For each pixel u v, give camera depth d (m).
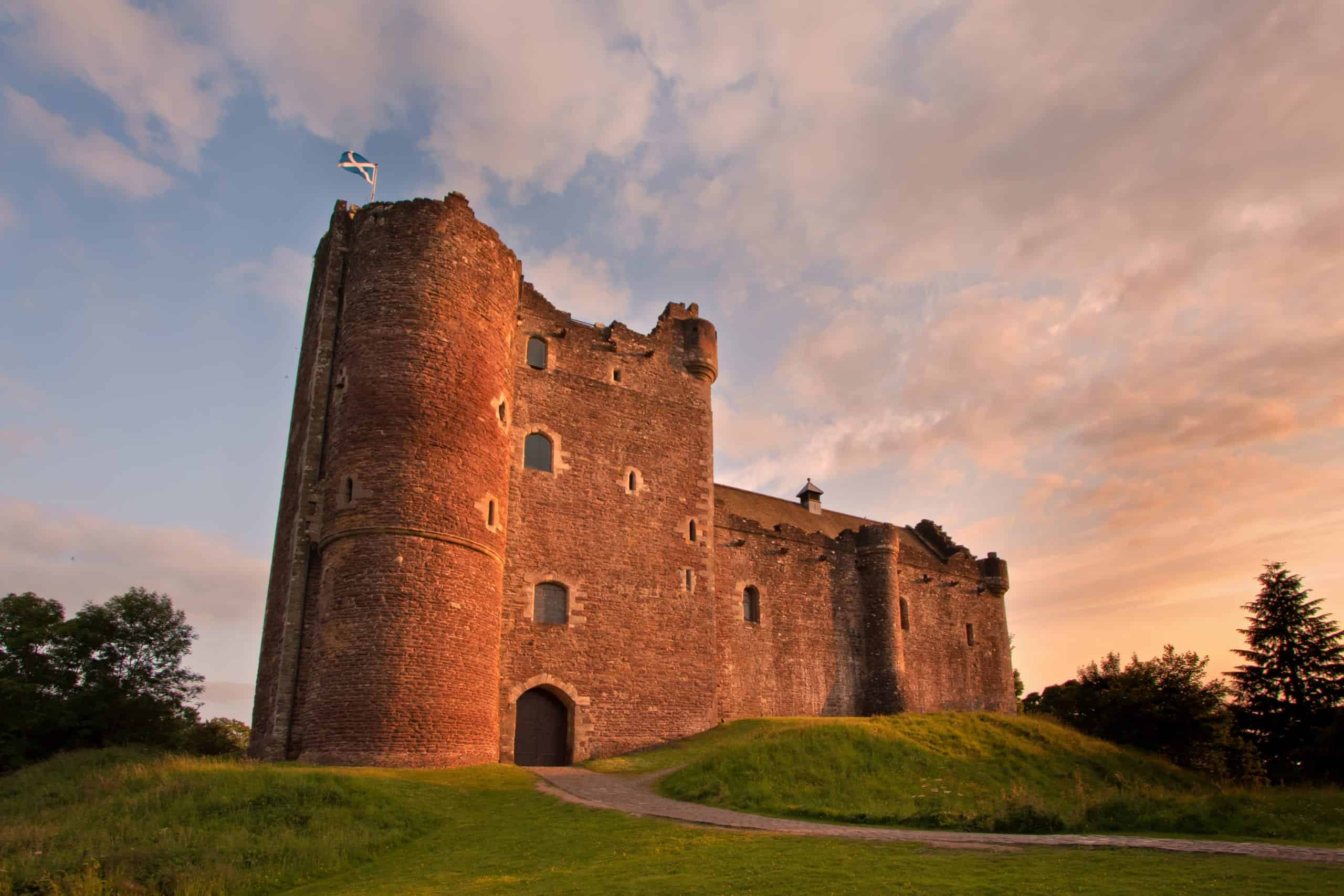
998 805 17.44
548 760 27.27
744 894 10.55
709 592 32.72
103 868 14.10
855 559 41.06
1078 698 39.38
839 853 12.67
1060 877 10.65
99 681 31.38
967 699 44.75
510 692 26.62
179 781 18.16
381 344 24.89
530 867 13.61
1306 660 40.59
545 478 29.45
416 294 25.42
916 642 43.03
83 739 30.28
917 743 25.73
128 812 16.91
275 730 23.23
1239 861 11.36
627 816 17.14
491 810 18.41
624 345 33.31
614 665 29.16
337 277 27.84
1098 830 15.12
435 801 18.59
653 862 12.84
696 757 25.25
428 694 22.52
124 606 33.19
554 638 28.06
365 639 22.33
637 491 31.75
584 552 29.61
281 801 17.33
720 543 35.91
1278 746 39.66
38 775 23.11
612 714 28.61
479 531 24.84
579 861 13.66
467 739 23.14
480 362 26.20
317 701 22.30
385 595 22.70
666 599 31.28
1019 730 29.72
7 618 31.84
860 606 40.34
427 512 23.75
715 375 35.78
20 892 13.03
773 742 23.41
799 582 38.28
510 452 28.72
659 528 31.94
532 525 28.67
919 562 45.12
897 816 16.62
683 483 33.31
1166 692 35.88
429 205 26.45
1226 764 35.00
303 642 24.16
